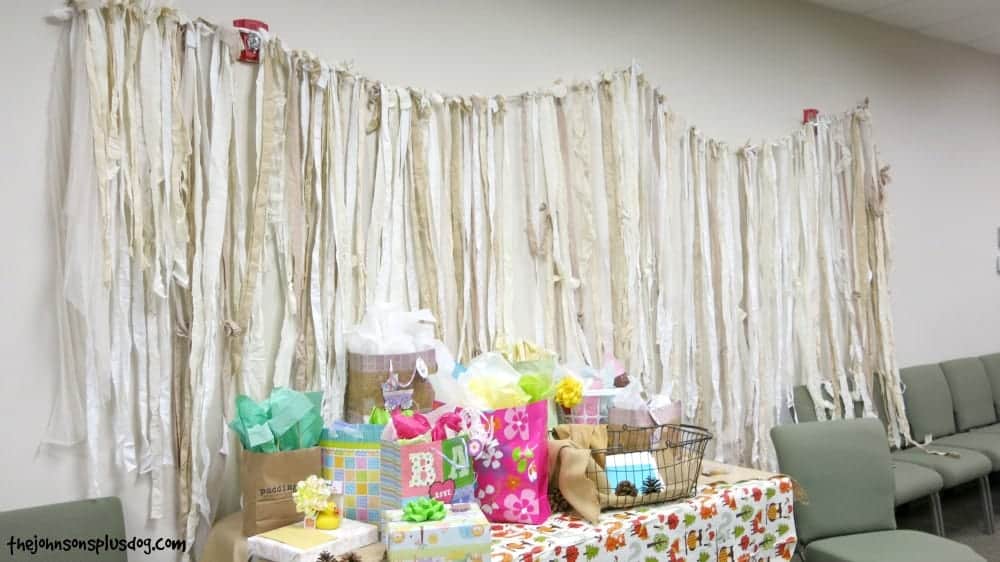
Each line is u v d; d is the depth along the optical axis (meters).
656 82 2.98
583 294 2.66
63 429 1.75
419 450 1.65
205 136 1.95
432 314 2.30
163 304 1.87
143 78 1.84
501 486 1.81
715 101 3.19
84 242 1.75
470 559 1.51
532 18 2.64
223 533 1.73
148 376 1.84
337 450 1.77
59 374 1.75
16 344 1.71
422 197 2.31
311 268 2.09
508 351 2.30
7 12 1.71
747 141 3.24
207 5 1.97
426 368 2.03
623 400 2.18
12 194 1.71
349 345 2.07
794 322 3.38
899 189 3.98
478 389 1.86
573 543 1.68
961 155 4.38
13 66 1.72
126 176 1.81
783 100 3.45
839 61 3.73
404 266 2.28
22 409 1.71
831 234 3.54
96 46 1.77
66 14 1.76
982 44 4.40
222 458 1.95
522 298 2.55
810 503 2.37
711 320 2.99
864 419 2.53
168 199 1.87
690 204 3.01
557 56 2.70
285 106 2.07
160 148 1.86
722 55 3.23
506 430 1.81
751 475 2.19
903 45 4.07
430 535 1.50
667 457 1.98
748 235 3.21
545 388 1.93
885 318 3.63
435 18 2.40
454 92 2.43
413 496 1.63
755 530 2.04
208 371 1.91
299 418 1.74
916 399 3.58
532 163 2.58
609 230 2.74
